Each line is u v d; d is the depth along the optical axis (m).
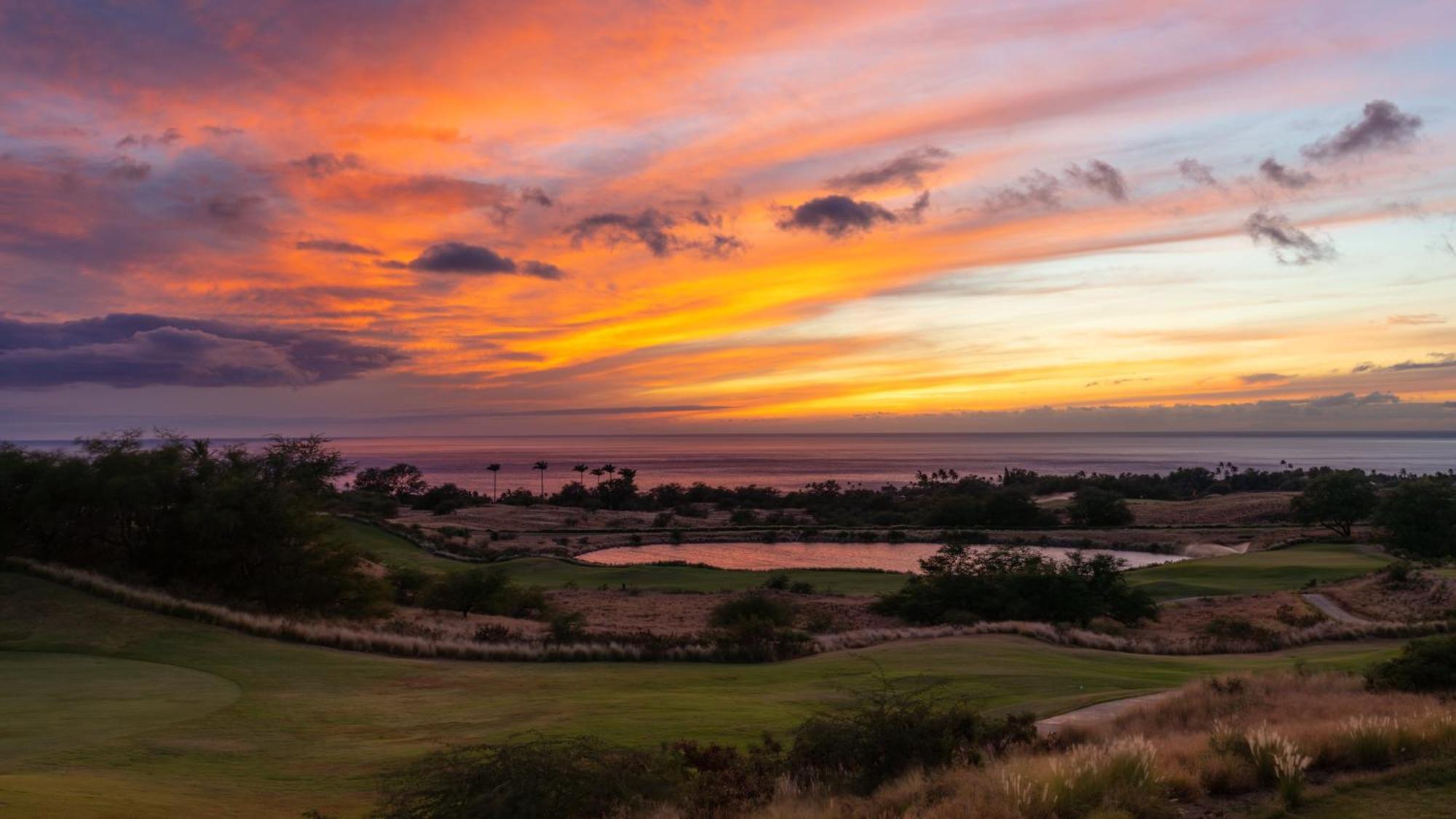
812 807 10.95
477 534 135.12
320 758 15.91
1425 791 9.03
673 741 17.23
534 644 36.22
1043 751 12.94
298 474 65.31
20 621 30.03
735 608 50.34
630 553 126.12
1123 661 32.12
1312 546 99.69
